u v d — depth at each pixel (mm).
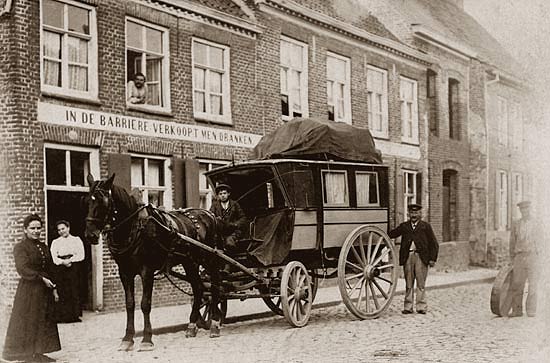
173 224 10469
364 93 23906
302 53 21281
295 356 9188
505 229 31297
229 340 10711
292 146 12859
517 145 31453
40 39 13461
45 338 8953
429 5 32656
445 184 29031
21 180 12891
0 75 13086
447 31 30453
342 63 23141
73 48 14297
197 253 11078
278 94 19906
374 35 24031
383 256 13547
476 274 24531
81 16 14492
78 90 14359
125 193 9898
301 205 12242
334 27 22266
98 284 14195
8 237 12883
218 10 17656
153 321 12797
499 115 31344
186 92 16719
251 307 14938
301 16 20906
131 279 10031
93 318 13336
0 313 12750
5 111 13008
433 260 13898
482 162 30031
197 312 11242
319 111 21781
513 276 12820
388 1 27250
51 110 13492
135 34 15664
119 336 11102
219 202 12297
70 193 14039
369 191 13773
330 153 13117
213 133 17359
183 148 16375
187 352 9648
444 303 15789
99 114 14422
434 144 27547
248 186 12867
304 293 12195
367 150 13852
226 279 11922
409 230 13984
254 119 18938
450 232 28922
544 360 8461
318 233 12539
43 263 9109
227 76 18203
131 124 15117
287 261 12094
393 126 25234
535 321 11703
